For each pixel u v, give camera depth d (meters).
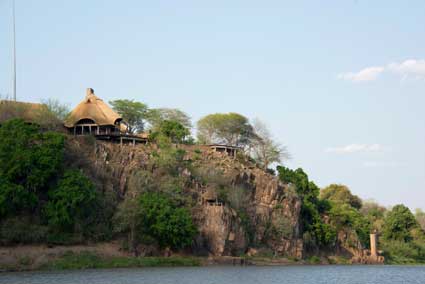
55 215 116.38
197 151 156.62
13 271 100.56
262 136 185.50
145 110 181.00
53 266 106.62
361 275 117.69
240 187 149.38
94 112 151.38
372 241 182.88
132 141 151.50
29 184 118.44
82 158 133.88
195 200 139.12
